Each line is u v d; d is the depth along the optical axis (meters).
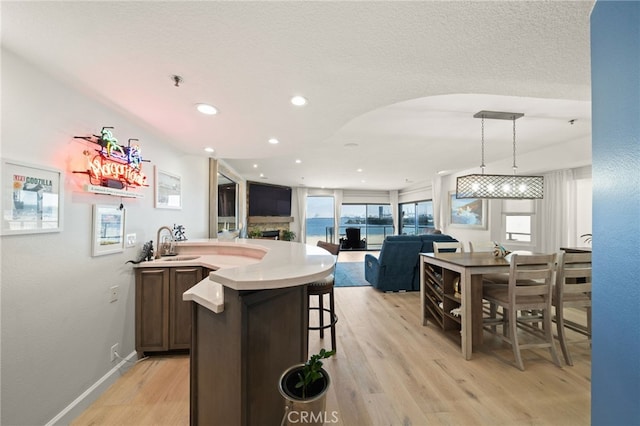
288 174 6.85
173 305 2.35
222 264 2.34
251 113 2.03
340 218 9.95
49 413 1.49
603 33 0.72
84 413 1.67
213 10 1.00
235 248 2.84
